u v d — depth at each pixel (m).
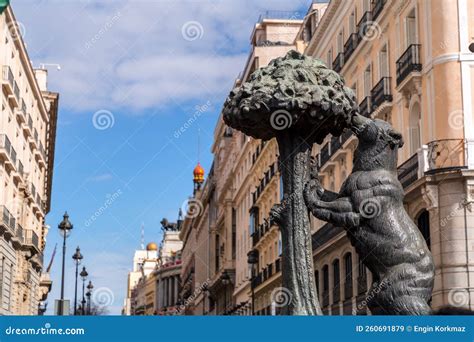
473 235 21.41
